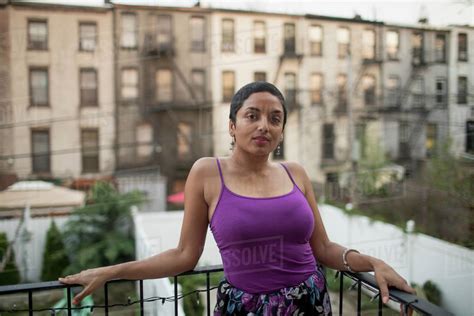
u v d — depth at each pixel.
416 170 11.95
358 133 15.91
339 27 16.48
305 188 1.58
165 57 16.62
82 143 16.16
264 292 1.38
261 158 1.40
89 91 16.11
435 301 6.81
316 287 1.46
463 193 6.74
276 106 1.38
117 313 7.88
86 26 15.79
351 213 10.43
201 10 16.66
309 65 16.86
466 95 8.02
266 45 16.91
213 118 17.16
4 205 12.80
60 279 1.47
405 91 14.11
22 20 14.98
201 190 1.42
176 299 1.62
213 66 16.95
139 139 16.78
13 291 1.43
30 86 15.34
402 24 14.23
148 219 11.30
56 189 13.69
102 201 13.27
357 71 15.99
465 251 6.39
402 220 9.18
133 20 16.23
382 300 1.34
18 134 15.25
